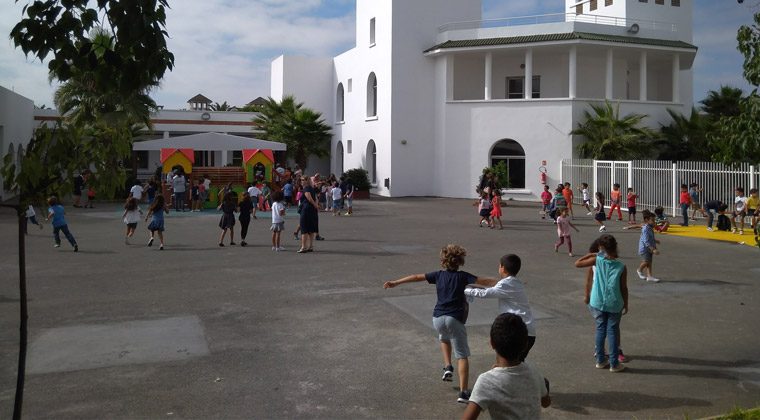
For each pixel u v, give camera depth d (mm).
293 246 17219
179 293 11141
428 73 38219
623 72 38250
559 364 7449
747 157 5492
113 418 5758
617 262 7199
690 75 43375
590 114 34125
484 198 22344
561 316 9742
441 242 18234
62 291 11250
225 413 5902
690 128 33344
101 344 8070
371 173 41406
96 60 3770
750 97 5383
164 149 30219
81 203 31406
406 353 7832
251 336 8516
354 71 43438
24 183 3670
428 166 38469
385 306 10266
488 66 35969
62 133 3840
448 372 6656
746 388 6633
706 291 11602
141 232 20203
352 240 18547
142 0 3625
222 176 31172
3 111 31312
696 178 25453
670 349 8039
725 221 20984
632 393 6496
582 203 31906
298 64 48125
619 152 31969
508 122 35438
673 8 42156
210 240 18375
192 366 7258
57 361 7395
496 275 13297
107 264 14086
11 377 6871
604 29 34875
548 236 19781
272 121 42219
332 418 5812
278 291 11375
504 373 3484
